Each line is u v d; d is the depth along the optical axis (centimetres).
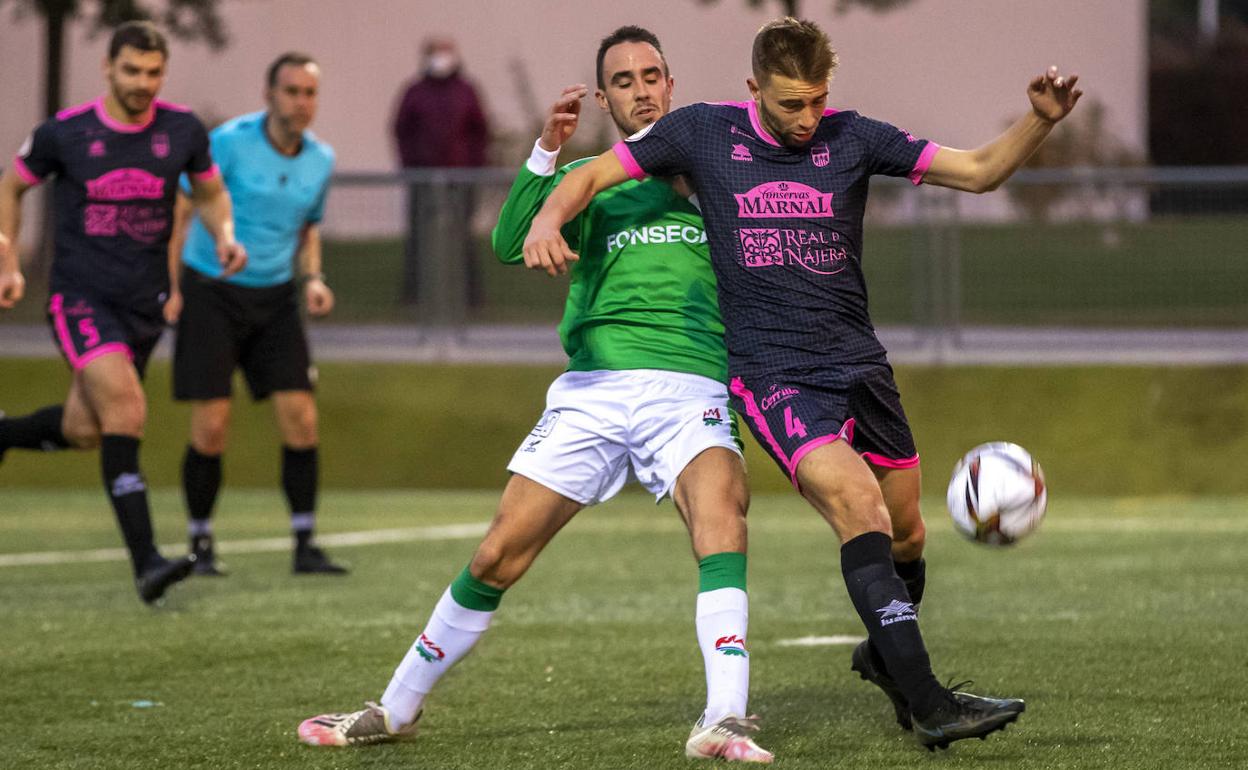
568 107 1517
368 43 7556
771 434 1446
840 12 7269
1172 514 3478
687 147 1502
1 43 7425
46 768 1437
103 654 1972
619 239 1541
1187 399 3859
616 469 1528
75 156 2330
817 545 3061
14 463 4147
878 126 1509
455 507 3725
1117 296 3897
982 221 3925
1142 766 1380
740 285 1480
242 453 4122
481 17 7506
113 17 6988
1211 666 1828
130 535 2270
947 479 3872
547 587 2550
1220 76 8862
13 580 2664
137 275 2372
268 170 2756
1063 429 3878
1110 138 7219
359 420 4112
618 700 1692
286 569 2817
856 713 1617
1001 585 2520
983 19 7356
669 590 2514
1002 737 1490
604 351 1529
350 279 4103
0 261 2330
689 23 7288
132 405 2305
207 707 1681
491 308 4088
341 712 1653
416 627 2173
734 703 1423
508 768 1412
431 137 4912
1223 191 3866
